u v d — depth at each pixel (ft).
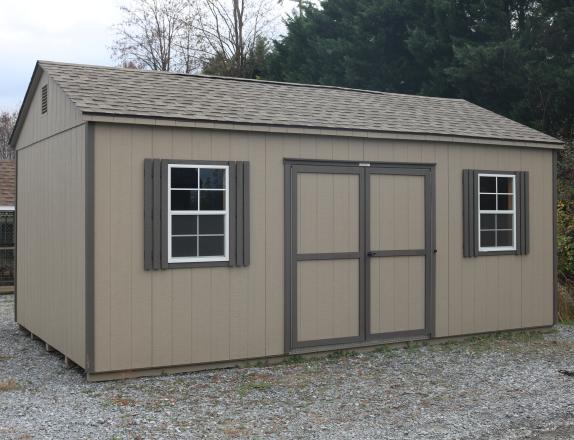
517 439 19.51
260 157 28.76
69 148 27.96
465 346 32.89
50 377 26.66
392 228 31.99
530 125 58.59
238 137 28.25
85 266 25.53
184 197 27.22
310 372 27.58
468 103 41.60
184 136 27.07
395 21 69.62
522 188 35.94
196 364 27.58
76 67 31.30
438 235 33.22
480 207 34.83
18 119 36.32
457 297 33.83
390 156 31.86
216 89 32.24
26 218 35.86
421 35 64.69
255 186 28.66
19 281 37.42
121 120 25.55
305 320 29.86
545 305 36.94
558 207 47.98
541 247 36.78
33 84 33.09
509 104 61.26
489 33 60.90
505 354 31.14
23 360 29.99
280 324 29.27
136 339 26.21
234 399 23.47
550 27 59.11
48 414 21.44
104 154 25.58
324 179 30.30
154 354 26.55
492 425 20.74
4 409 21.99
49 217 31.09
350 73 71.72
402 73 70.33
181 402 23.03
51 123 30.76
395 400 23.49
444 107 38.78
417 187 32.71
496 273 35.17
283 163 29.30
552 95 56.18
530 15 59.72
